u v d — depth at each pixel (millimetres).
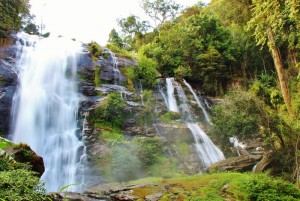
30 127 15836
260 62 28812
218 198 9602
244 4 23766
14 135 15094
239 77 28297
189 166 16094
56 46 20156
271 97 22922
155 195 10297
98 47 21875
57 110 17156
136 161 15055
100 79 20031
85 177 14219
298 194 9609
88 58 20625
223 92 27172
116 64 21688
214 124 17984
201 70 26859
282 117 16594
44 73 18250
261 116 15586
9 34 19125
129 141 16266
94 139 16406
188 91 24641
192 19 29750
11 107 15570
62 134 16375
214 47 27734
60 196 9477
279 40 21172
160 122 18797
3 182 5414
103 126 17203
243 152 17031
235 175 11367
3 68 16516
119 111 18141
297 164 13391
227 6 26250
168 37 28172
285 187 9703
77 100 17859
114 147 15430
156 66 25531
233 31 29203
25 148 8703
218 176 11758
